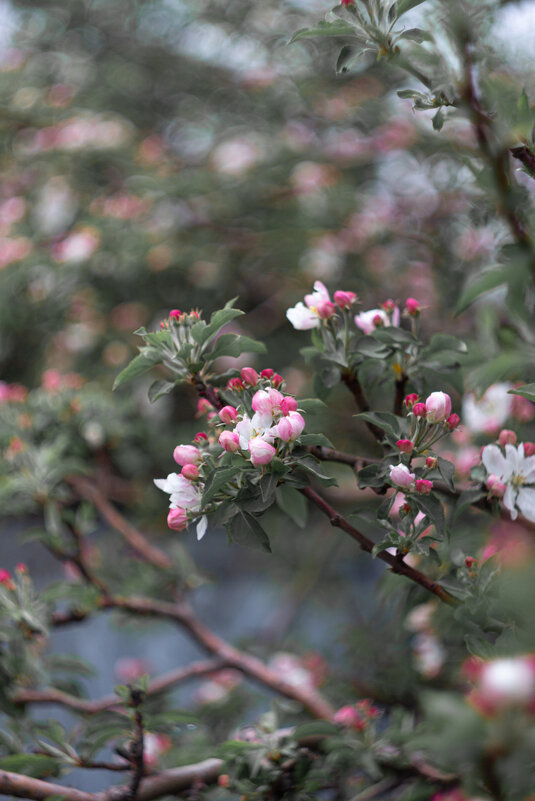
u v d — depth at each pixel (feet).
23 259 8.73
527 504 4.76
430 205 8.73
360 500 8.05
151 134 10.55
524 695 4.22
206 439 4.76
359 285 9.18
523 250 4.86
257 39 9.87
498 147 4.82
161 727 5.09
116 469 8.74
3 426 6.01
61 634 10.01
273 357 9.30
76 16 10.85
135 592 6.15
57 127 10.16
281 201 9.66
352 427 8.63
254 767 5.02
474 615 4.66
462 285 6.95
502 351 5.20
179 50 10.78
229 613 10.90
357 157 9.66
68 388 6.42
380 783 5.12
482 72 4.87
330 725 5.07
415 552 4.66
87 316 8.96
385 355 4.84
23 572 5.45
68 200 9.68
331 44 9.28
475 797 4.51
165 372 8.29
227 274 9.52
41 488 5.78
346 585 10.29
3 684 5.30
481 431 5.32
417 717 5.99
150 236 8.91
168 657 10.41
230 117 10.48
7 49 10.95
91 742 5.10
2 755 5.23
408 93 4.82
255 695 7.32
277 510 9.26
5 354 8.88
